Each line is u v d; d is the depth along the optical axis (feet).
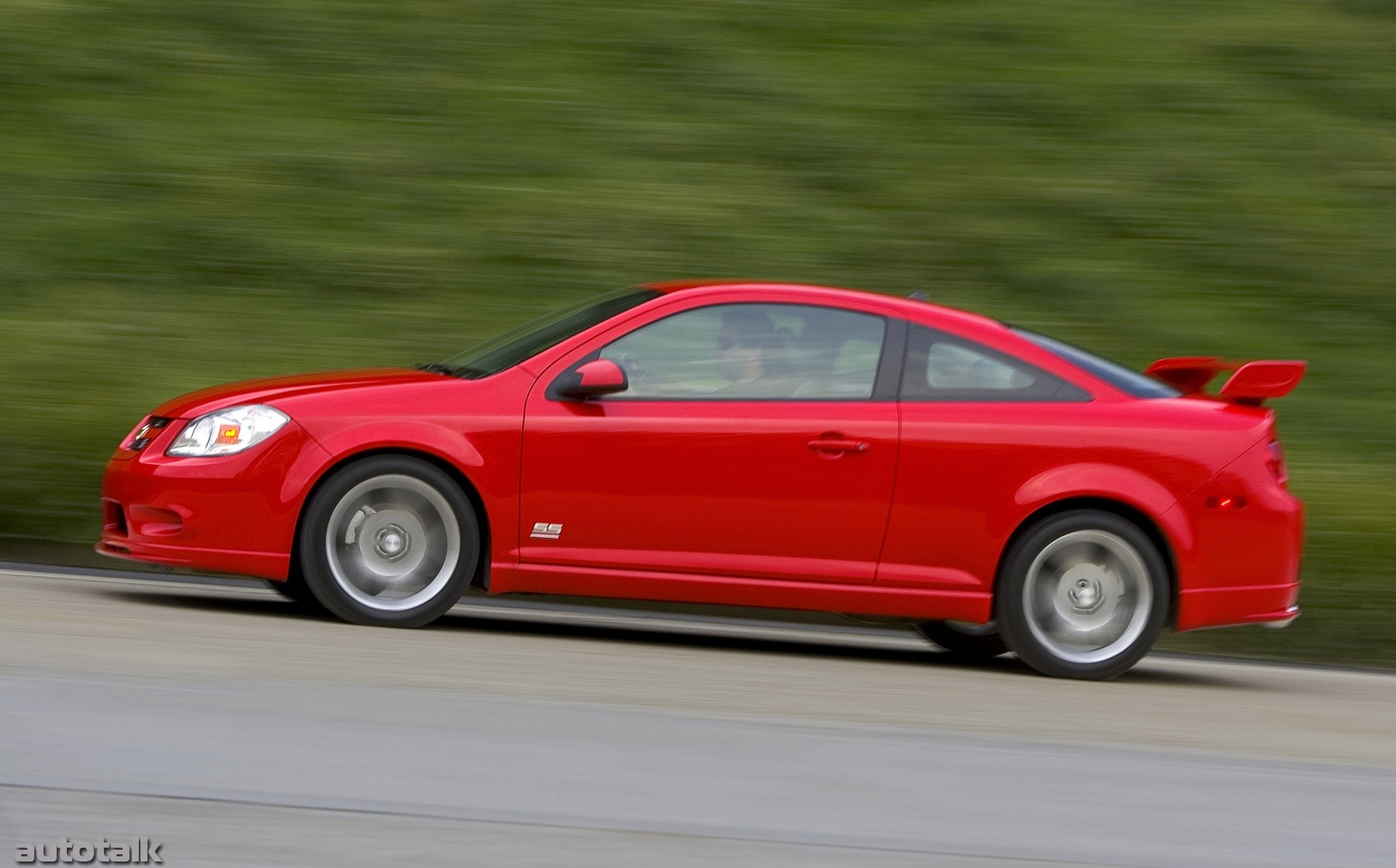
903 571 60.90
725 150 121.29
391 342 98.43
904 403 61.36
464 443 58.75
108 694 43.86
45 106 119.96
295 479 58.23
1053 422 61.77
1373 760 49.93
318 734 41.34
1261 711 57.93
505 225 110.73
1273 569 62.85
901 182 119.14
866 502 60.49
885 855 34.68
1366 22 145.18
